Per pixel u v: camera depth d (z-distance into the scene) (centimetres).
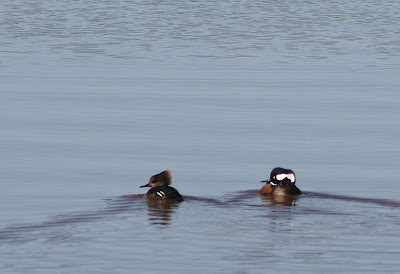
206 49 4253
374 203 1650
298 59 3953
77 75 3409
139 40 4550
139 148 2231
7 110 2697
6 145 2245
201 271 1267
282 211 1574
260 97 2978
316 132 2445
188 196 1714
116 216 1545
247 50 4231
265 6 6106
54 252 1338
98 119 2583
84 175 1950
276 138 2366
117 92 3039
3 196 1742
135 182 1888
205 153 2189
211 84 3234
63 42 4428
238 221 1505
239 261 1311
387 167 2066
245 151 2212
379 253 1354
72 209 1608
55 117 2600
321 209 1588
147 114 2666
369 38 4712
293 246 1380
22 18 5344
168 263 1301
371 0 6544
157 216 1537
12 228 1466
